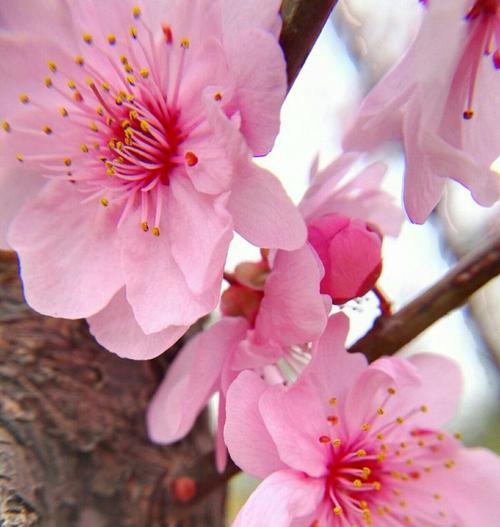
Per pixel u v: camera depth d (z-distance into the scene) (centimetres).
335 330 7
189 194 7
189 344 8
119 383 9
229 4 6
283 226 6
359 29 13
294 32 6
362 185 8
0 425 8
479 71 7
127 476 9
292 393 7
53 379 9
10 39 7
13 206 7
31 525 7
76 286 7
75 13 7
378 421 8
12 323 9
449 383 8
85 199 7
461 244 12
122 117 7
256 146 6
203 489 9
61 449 8
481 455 8
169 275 7
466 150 7
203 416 10
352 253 7
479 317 13
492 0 7
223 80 6
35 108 7
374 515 7
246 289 7
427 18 6
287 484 6
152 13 7
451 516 8
